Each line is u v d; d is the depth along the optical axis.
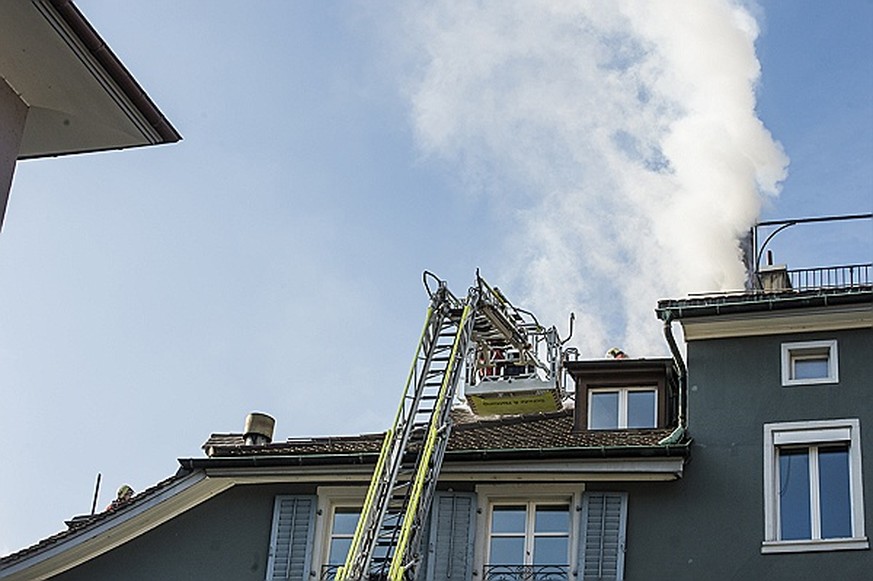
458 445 26.09
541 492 24.58
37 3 17.88
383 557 24.59
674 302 25.00
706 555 23.28
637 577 23.42
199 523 25.98
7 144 19.02
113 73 18.97
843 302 24.06
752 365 24.59
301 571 24.98
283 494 25.84
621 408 26.48
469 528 24.61
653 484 24.08
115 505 28.48
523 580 23.98
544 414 28.56
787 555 22.89
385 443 24.95
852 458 23.34
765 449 23.84
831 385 24.02
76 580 25.98
